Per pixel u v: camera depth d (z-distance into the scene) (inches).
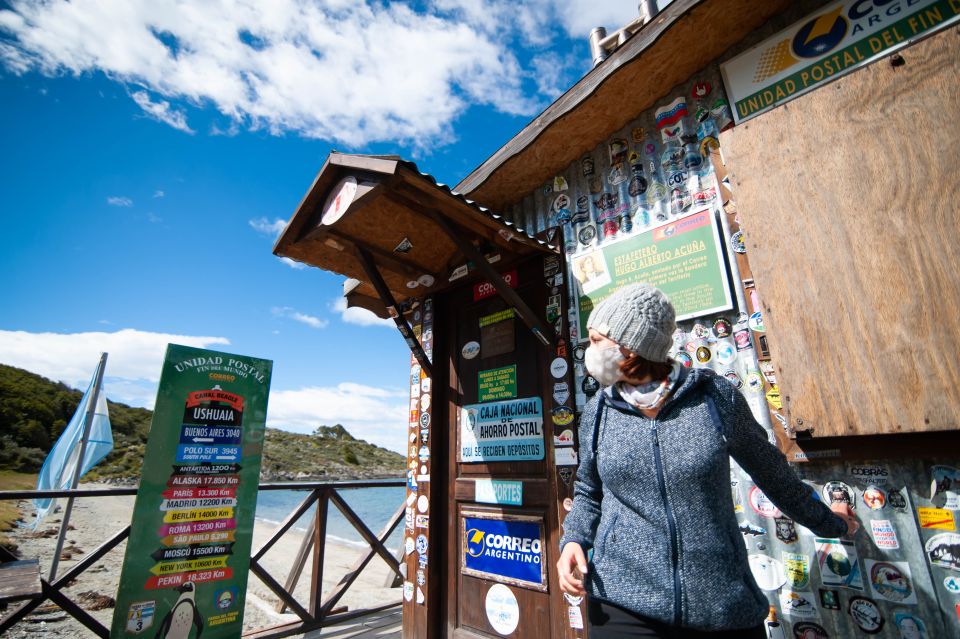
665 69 105.7
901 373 66.4
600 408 60.1
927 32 77.2
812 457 77.3
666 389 53.2
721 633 45.4
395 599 202.1
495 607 122.3
